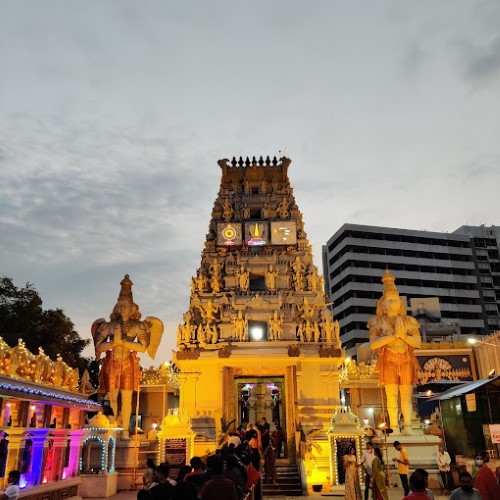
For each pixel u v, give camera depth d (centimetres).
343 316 9531
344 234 9700
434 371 4516
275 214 4178
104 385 3017
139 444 2862
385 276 3281
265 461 2692
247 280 3831
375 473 1841
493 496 1359
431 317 7294
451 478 2528
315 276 3859
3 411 1580
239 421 3706
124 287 3222
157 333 3222
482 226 10512
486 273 10088
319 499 2484
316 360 3541
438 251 9994
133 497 2445
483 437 2691
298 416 3391
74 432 2069
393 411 3048
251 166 4416
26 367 1694
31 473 1744
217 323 3706
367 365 4438
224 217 4166
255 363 3516
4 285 4278
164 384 4081
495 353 4206
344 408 2955
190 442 2753
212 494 970
